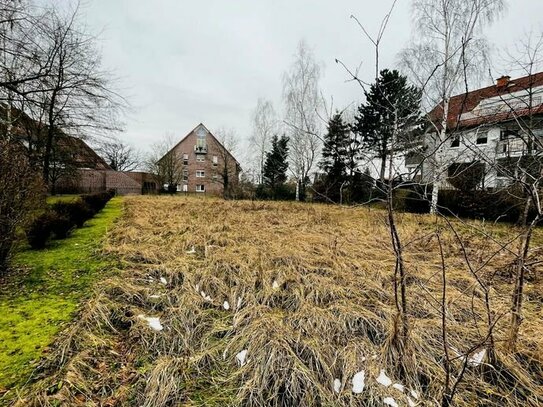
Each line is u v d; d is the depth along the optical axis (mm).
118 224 7988
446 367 1878
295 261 4387
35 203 4957
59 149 15922
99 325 2641
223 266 4117
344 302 3115
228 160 34781
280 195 23656
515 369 2133
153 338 2512
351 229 7359
